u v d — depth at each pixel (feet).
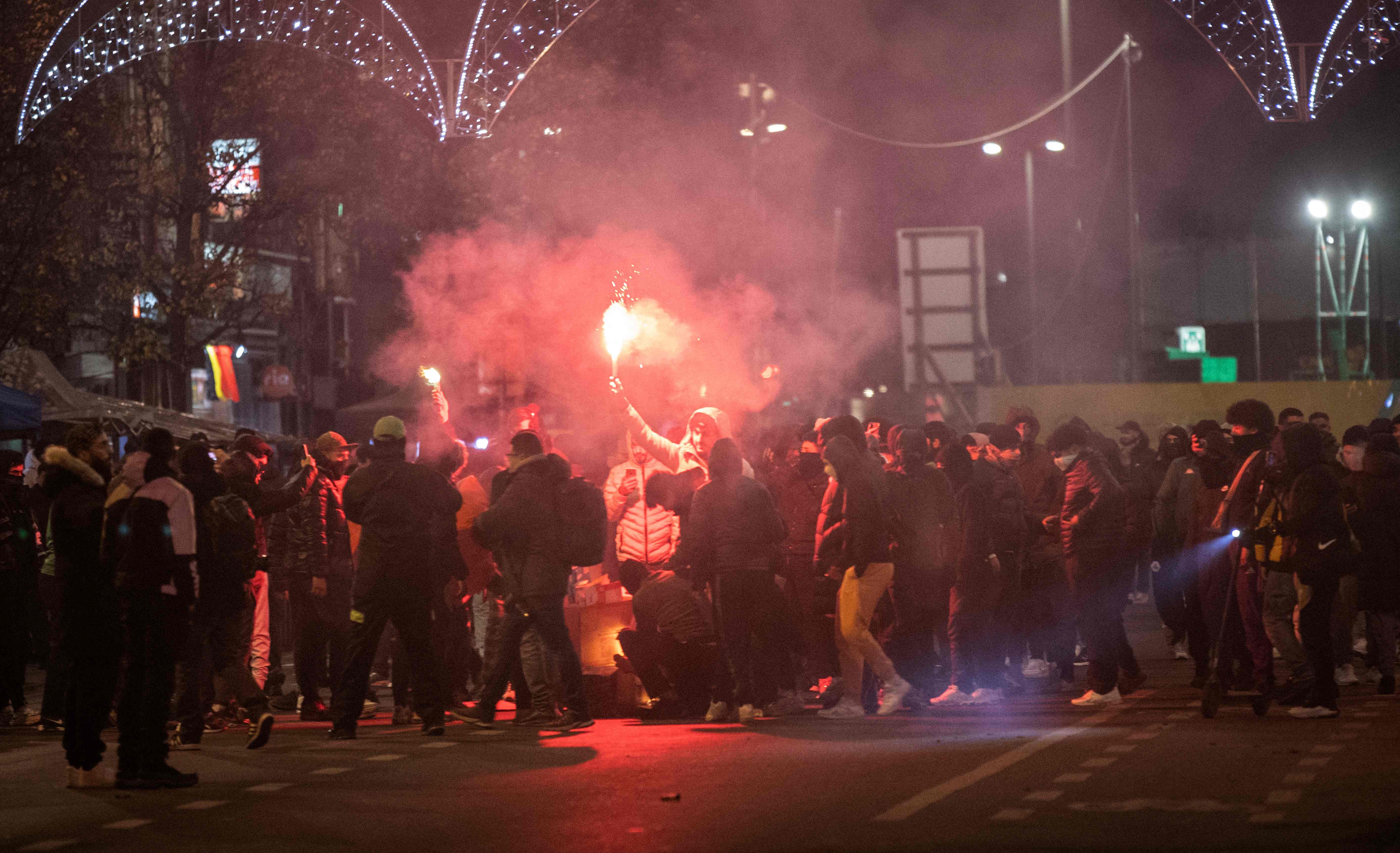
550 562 96.32
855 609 98.94
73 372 272.31
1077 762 77.61
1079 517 102.47
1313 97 126.41
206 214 263.29
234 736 97.25
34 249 193.06
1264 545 94.07
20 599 107.76
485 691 98.73
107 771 83.97
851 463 98.89
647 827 63.62
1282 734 86.63
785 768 77.77
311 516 105.40
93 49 152.15
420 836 62.95
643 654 102.63
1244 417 102.73
